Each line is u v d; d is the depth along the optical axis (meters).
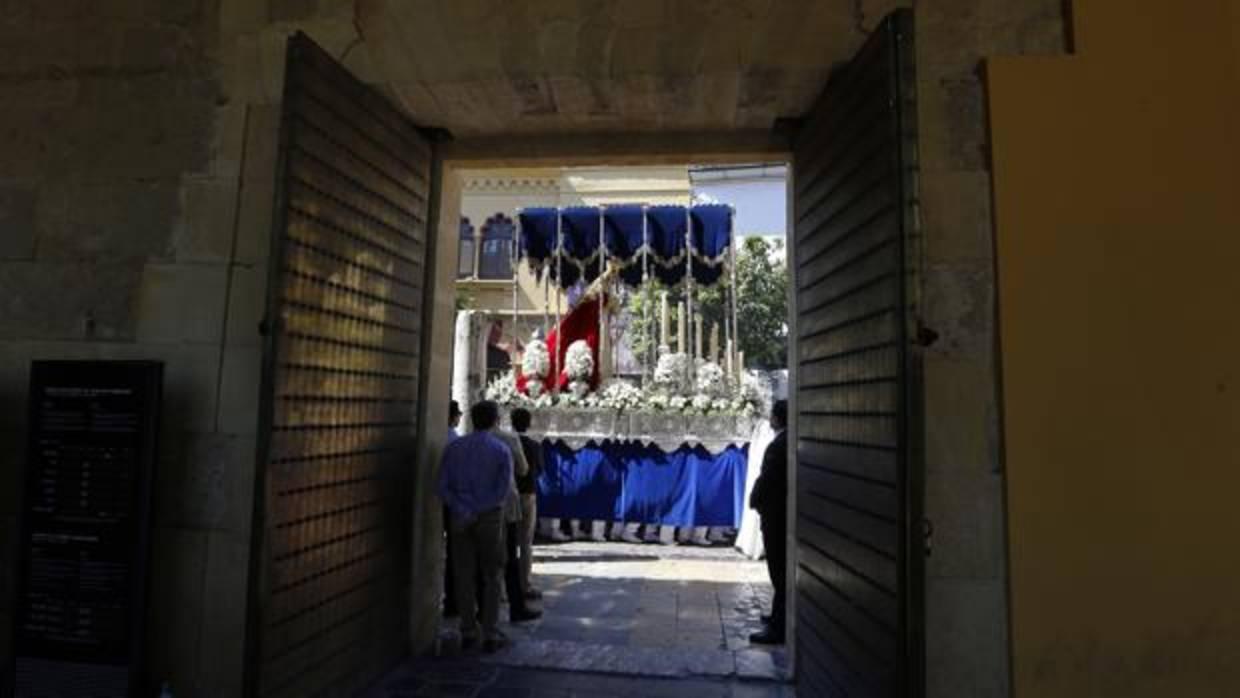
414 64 3.84
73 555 3.45
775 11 3.64
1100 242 3.24
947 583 3.21
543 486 8.95
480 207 23.36
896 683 2.59
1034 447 3.16
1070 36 3.39
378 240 3.95
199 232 3.86
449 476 4.70
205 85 3.95
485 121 4.32
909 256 2.62
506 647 4.76
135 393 3.46
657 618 5.58
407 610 4.47
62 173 3.98
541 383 10.03
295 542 3.24
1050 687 3.08
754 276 19.56
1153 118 3.29
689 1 3.69
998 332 3.26
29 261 3.94
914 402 2.57
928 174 3.39
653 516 8.84
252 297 3.79
